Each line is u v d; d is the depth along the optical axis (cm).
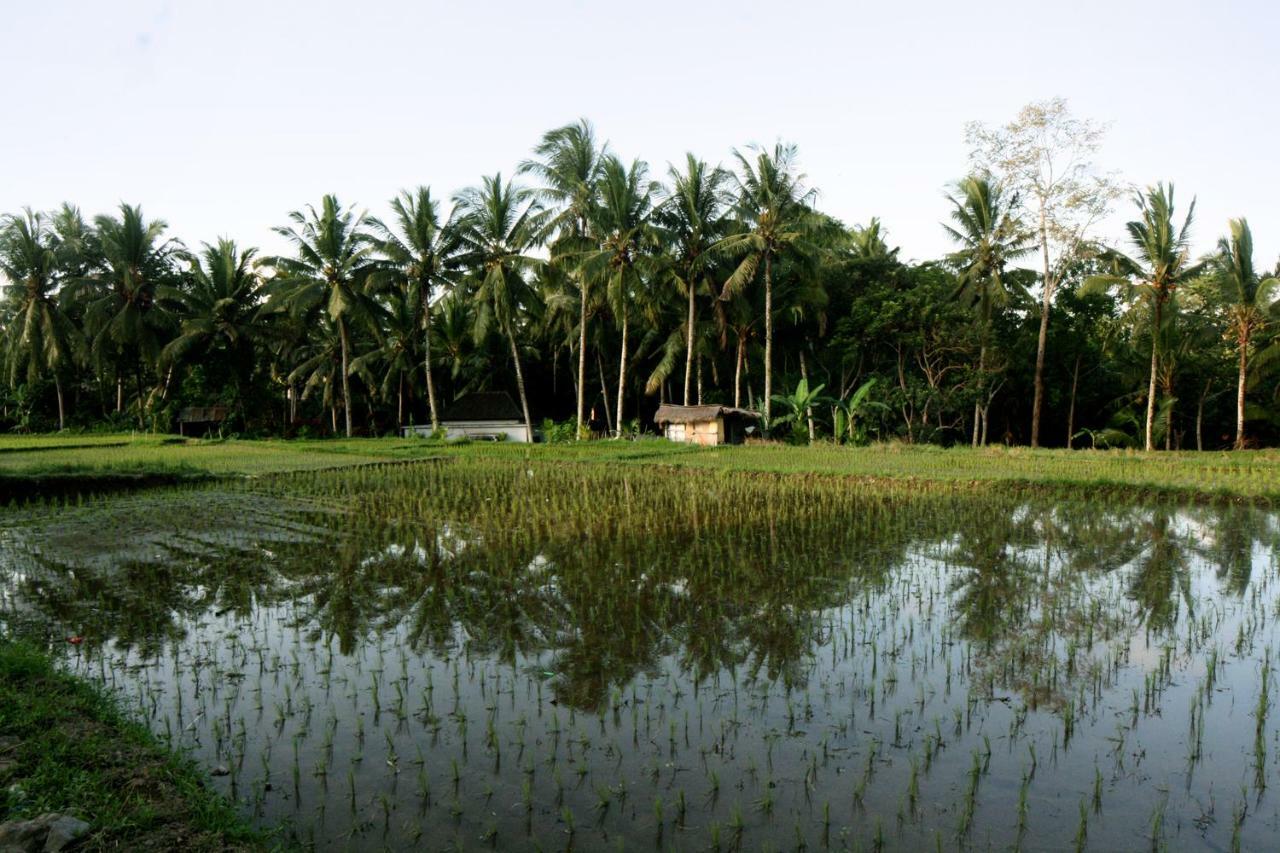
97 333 4047
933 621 918
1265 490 1744
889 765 592
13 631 898
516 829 514
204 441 3769
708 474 2264
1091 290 3152
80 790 508
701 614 948
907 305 3638
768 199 3300
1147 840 499
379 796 553
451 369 4928
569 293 4269
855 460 2505
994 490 1912
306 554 1287
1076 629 891
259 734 648
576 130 3497
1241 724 655
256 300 4462
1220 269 3117
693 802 544
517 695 721
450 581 1106
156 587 1091
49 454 2962
